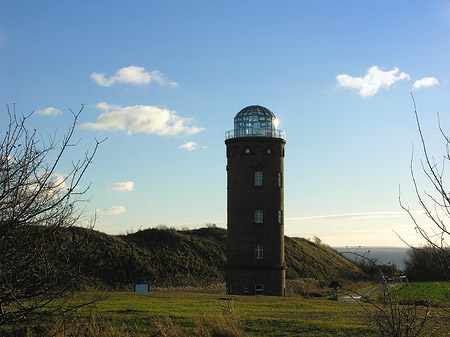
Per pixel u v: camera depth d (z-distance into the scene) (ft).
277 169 158.30
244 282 153.07
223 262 252.42
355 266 306.96
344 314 84.02
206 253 254.27
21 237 32.30
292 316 80.33
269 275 152.66
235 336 62.49
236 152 158.10
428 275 164.25
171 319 72.18
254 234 154.10
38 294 32.81
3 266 31.89
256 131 159.12
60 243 34.04
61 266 33.68
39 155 33.68
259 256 153.58
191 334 63.10
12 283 32.55
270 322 71.72
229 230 157.99
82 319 58.23
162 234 258.16
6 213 31.99
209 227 293.64
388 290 39.29
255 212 155.02
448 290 38.78
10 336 44.37
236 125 162.20
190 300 106.11
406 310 38.34
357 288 215.72
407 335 37.52
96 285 190.08
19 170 32.55
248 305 99.04
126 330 63.05
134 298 108.27
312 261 286.25
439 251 32.01
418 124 32.94
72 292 35.22
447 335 40.47
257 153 156.46
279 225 156.87
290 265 269.23
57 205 33.42
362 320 75.10
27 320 34.47
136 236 254.68
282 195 159.63
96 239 222.28
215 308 88.58
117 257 216.54
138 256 224.53
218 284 202.69
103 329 60.39
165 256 236.02
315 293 180.24
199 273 233.14
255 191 155.53
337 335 64.03
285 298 121.60
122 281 203.92
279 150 159.43
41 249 32.45
